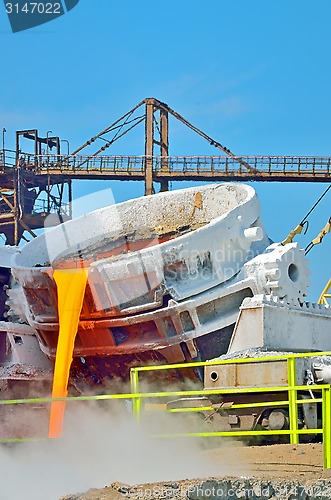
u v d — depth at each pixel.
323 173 53.41
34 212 54.53
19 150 54.44
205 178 54.84
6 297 27.39
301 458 14.84
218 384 18.55
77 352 23.53
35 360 25.77
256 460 15.01
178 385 23.16
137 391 17.38
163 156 54.91
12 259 25.48
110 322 22.78
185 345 22.61
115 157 55.38
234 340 21.92
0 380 24.84
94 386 24.19
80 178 55.88
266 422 17.88
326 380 17.94
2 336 26.33
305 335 23.06
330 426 13.09
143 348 22.73
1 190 54.56
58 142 56.94
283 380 17.86
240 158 54.06
